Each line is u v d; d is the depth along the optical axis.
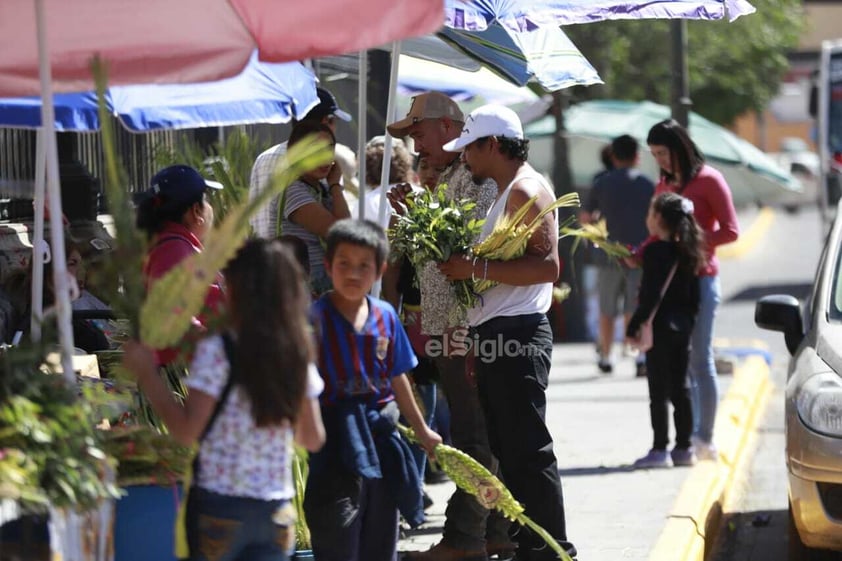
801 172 69.19
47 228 13.04
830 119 35.28
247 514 6.97
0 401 6.96
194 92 10.30
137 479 7.64
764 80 43.03
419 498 8.88
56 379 7.26
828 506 11.55
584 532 12.98
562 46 13.23
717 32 38.50
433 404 12.66
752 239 59.62
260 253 6.86
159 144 16.31
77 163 14.15
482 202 10.77
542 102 25.61
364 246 8.41
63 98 9.73
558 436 18.25
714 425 16.59
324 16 7.67
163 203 8.97
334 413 8.63
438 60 14.81
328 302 8.64
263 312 6.77
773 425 20.62
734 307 36.56
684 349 15.39
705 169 15.62
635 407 20.61
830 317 13.10
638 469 15.81
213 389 6.84
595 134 29.14
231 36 8.02
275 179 6.77
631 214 22.02
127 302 7.13
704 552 13.24
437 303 10.46
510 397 10.16
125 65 8.05
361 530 8.98
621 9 11.20
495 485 8.82
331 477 8.68
